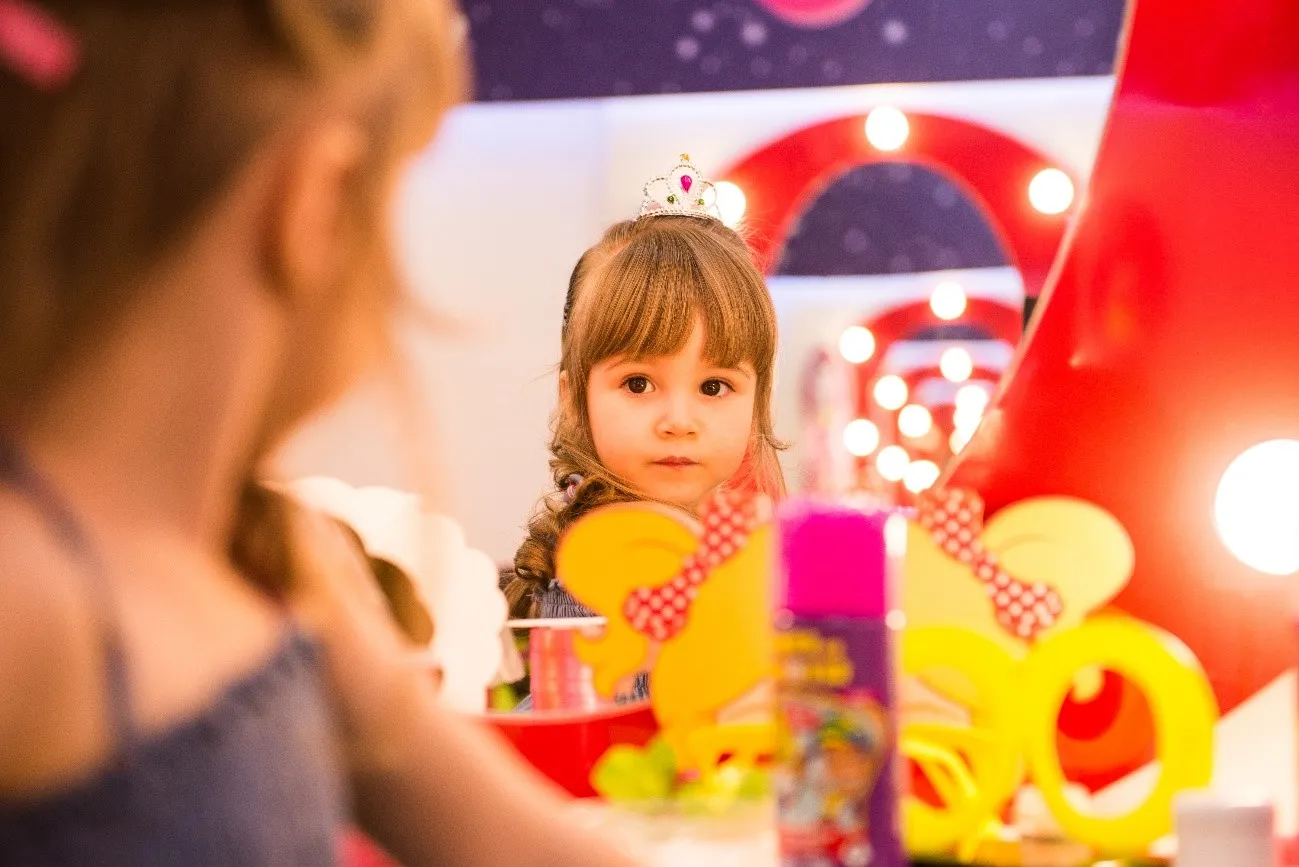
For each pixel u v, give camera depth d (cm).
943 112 135
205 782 45
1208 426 96
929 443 150
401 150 52
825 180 144
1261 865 72
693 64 143
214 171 45
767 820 82
